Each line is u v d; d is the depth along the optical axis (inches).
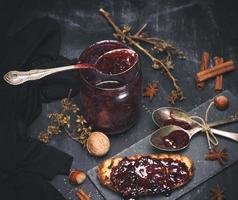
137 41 38.2
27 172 34.2
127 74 33.0
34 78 33.7
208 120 35.6
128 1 39.5
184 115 34.9
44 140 35.1
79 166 34.5
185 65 37.4
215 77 36.8
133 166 33.4
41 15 39.3
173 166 33.4
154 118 35.0
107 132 35.0
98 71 33.1
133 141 35.1
